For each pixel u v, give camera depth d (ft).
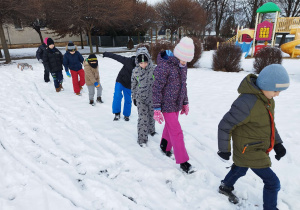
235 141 6.77
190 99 19.44
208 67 40.73
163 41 41.83
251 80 6.27
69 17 57.98
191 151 10.82
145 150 10.69
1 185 7.95
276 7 54.34
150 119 11.93
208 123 14.21
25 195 7.50
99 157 9.93
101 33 87.10
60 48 78.95
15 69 34.91
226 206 7.50
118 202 7.39
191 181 8.67
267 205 6.79
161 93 8.41
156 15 82.74
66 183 8.18
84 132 12.48
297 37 53.93
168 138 10.01
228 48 35.04
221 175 9.18
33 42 85.15
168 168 9.30
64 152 10.24
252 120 6.16
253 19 107.04
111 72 33.04
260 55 33.83
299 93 21.21
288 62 44.88
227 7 118.93
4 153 10.04
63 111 15.67
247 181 8.79
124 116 14.40
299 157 10.23
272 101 6.46
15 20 47.11
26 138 11.48
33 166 9.11
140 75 10.21
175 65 8.27
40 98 18.80
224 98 19.61
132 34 97.66
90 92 17.21
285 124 13.84
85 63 16.46
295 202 7.71
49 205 7.11
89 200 7.47
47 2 57.16
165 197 7.78
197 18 86.89
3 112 15.10
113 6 59.06
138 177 8.75
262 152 6.51
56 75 20.67
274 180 6.51
